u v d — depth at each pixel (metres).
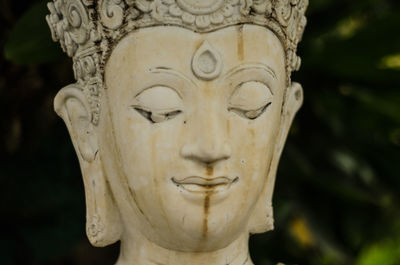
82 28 4.97
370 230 9.27
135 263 5.14
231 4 4.65
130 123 4.76
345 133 8.98
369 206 9.18
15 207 7.52
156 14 4.61
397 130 9.10
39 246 7.50
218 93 4.66
